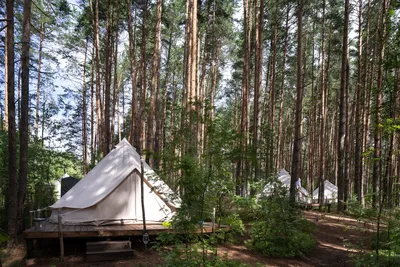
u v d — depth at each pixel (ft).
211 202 17.04
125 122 114.83
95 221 24.31
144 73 58.34
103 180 26.43
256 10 50.65
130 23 51.34
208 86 102.01
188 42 43.86
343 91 47.78
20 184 23.70
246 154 17.78
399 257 16.31
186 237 16.65
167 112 95.61
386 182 17.01
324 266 21.24
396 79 17.63
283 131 93.50
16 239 22.49
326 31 73.36
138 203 25.80
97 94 61.31
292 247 23.48
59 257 20.75
